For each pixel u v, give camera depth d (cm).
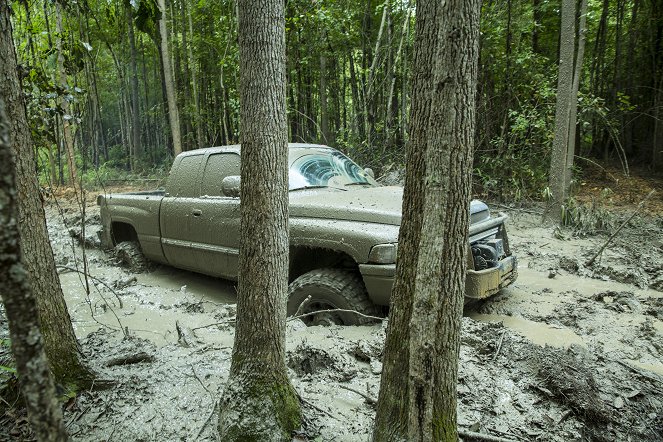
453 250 169
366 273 367
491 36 1014
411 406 175
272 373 228
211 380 284
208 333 376
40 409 88
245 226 223
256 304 224
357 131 1178
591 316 411
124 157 2309
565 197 850
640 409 263
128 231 672
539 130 1014
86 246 725
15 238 85
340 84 1931
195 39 1559
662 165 1355
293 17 1089
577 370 287
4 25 224
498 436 238
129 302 479
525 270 566
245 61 217
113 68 2297
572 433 243
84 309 454
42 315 253
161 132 2452
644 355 337
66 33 543
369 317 359
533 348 314
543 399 269
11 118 234
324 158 521
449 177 162
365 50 1395
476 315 420
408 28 1118
